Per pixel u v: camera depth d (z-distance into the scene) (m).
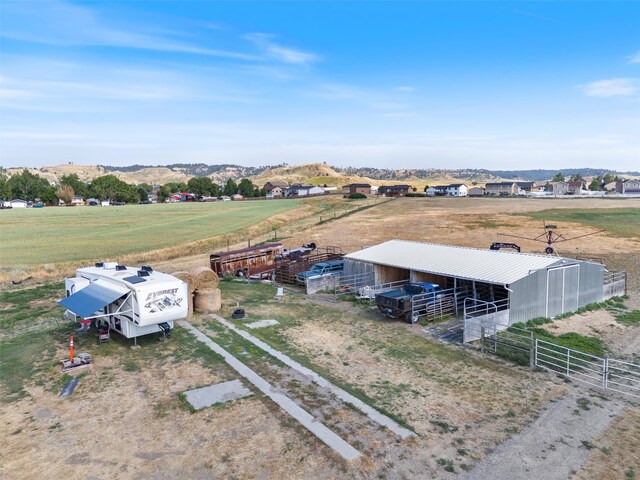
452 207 98.06
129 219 78.25
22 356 16.69
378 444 10.84
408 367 15.95
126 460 10.20
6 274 32.72
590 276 25.16
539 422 12.07
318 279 29.03
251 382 14.23
